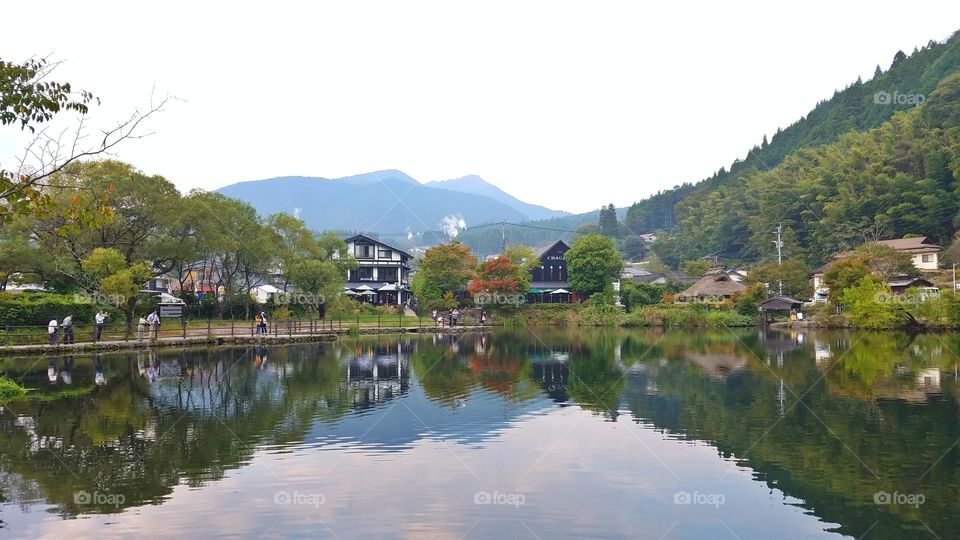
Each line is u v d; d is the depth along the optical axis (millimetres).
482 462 12578
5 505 9945
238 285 54531
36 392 20156
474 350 37625
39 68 10562
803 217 97000
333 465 12258
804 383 22641
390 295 76062
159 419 16219
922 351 33875
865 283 51188
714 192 132125
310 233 55406
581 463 12516
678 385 22500
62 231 11281
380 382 23312
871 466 12352
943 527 9398
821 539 8953
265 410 17562
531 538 8852
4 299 32000
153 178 39688
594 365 29031
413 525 9273
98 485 10953
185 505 9992
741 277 88875
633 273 101062
